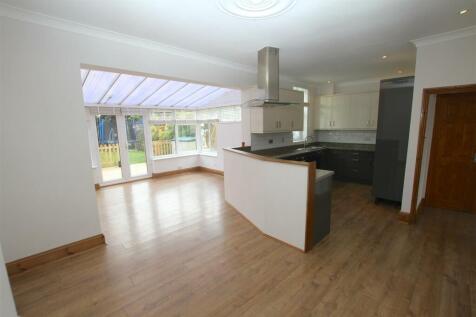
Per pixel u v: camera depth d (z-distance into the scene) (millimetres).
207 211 3930
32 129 2320
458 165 3736
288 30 2629
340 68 4496
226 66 3920
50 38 2336
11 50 2146
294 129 5051
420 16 2334
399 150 3654
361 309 1815
